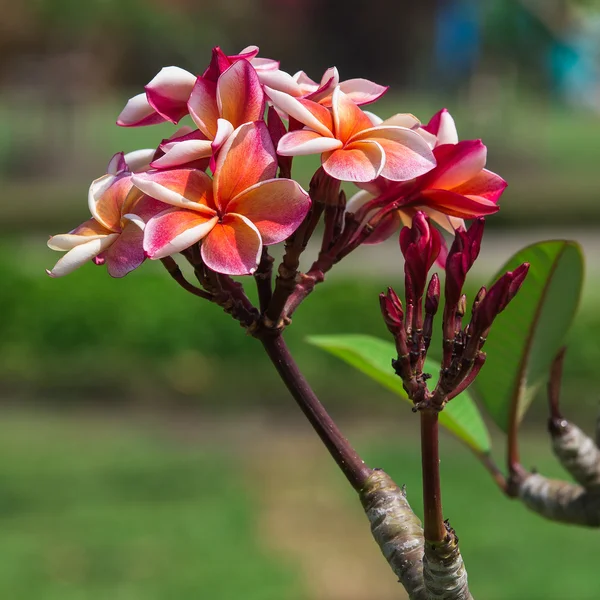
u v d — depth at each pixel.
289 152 1.22
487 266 13.46
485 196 1.35
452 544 1.12
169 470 7.60
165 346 10.31
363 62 44.22
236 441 8.37
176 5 36.00
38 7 28.59
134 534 6.38
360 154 1.25
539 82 36.47
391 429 8.38
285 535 6.35
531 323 1.88
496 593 5.38
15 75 28.97
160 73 1.34
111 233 1.27
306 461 7.75
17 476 7.54
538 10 34.78
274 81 1.31
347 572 5.84
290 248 1.26
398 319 1.13
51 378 9.98
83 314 10.73
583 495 1.75
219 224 1.22
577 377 8.98
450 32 37.22
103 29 32.19
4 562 5.99
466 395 1.94
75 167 26.42
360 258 13.95
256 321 1.28
